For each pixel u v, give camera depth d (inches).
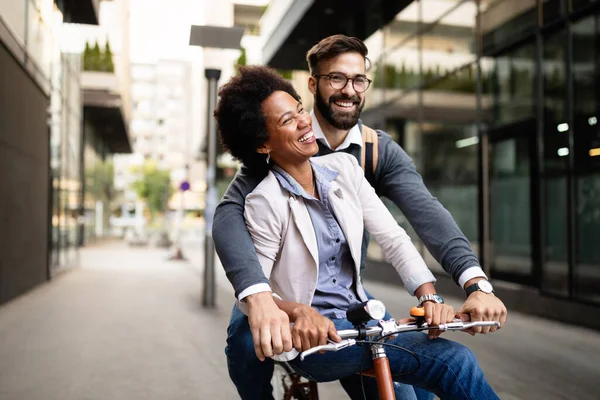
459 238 74.0
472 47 399.2
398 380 69.1
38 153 459.8
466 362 64.1
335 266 74.6
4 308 350.6
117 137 1407.5
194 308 357.1
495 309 65.7
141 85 3715.6
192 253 1029.8
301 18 490.6
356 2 463.5
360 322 62.9
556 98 317.7
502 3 366.0
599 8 285.1
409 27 485.4
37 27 449.7
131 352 234.5
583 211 295.3
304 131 71.6
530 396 174.6
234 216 72.9
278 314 61.5
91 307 356.8
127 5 1382.9
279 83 74.2
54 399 172.1
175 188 1934.1
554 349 236.2
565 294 306.3
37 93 452.8
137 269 663.8
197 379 195.0
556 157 317.4
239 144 74.9
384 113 535.8
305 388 94.5
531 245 338.3
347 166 77.5
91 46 1009.5
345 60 85.1
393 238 76.0
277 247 72.0
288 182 72.4
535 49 335.0
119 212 2460.6
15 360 220.2
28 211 426.6
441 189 441.1
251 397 79.6
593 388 182.7
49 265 504.7
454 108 422.3
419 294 72.5
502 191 369.7
